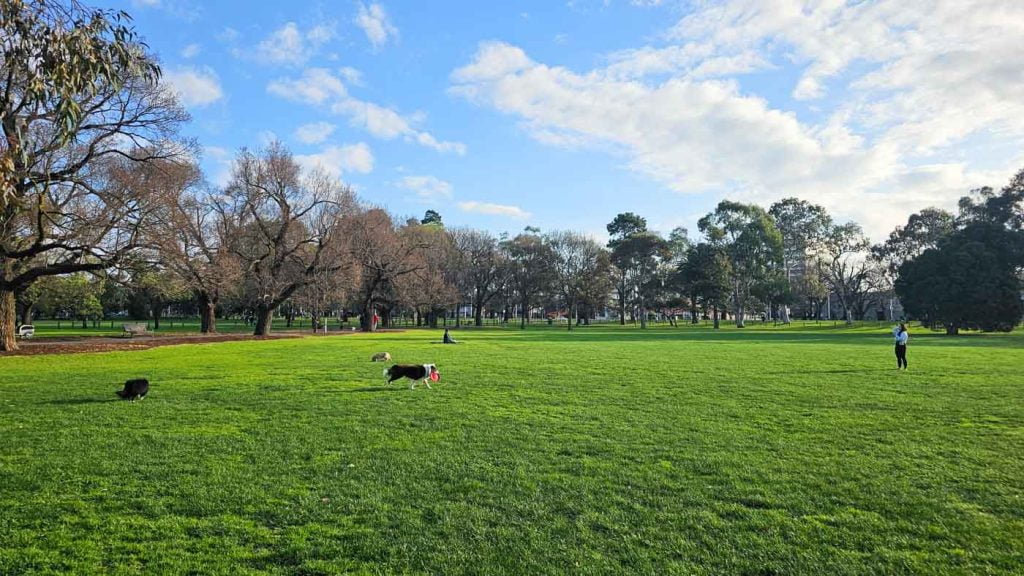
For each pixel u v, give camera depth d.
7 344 27.72
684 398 13.26
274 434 9.39
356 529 5.62
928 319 57.41
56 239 27.17
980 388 14.91
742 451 8.45
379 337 45.59
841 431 9.79
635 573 4.78
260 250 49.38
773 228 85.38
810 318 113.00
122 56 8.89
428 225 83.75
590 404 12.43
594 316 118.31
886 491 6.73
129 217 27.44
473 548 5.23
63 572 4.74
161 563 4.92
